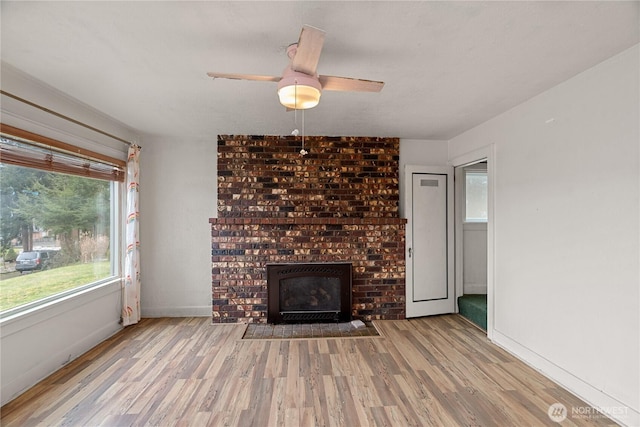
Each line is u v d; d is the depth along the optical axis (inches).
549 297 104.7
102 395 94.5
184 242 164.9
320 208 163.6
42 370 103.6
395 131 155.4
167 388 98.3
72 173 118.3
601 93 86.2
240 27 69.1
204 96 109.3
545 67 88.4
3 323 90.3
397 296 164.9
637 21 66.8
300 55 65.6
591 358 90.0
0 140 91.2
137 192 153.9
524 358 115.8
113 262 148.2
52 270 113.1
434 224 169.6
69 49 78.4
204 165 165.2
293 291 159.2
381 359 118.2
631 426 79.4
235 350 125.7
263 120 136.7
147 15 64.8
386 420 83.6
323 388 98.5
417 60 83.8
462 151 158.7
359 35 72.0
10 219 97.5
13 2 60.1
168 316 164.9
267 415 85.5
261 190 161.5
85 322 124.3
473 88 102.8
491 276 134.9
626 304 80.8
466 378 104.6
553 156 102.5
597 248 87.9
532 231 111.9
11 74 91.5
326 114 128.4
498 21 66.7
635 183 78.3
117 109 122.6
